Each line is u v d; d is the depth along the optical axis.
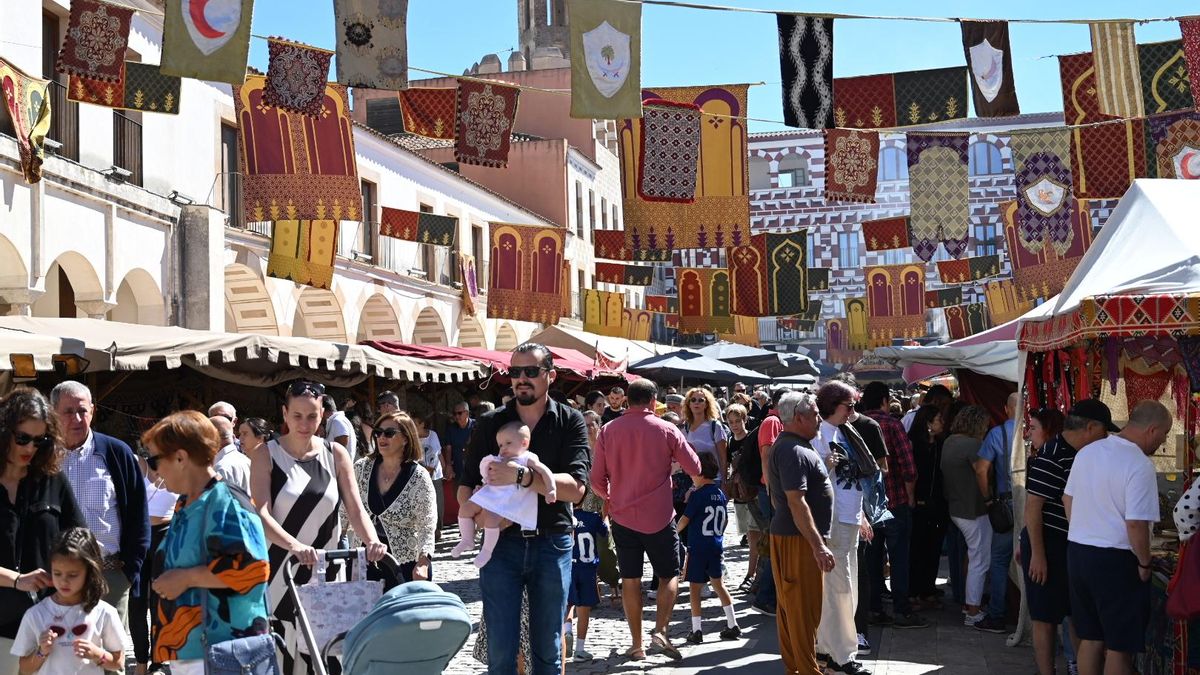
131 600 7.31
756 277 20.34
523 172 39.31
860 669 7.21
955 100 10.01
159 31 17.14
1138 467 5.78
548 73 43.34
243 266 20.38
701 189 13.37
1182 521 5.75
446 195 29.66
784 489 6.71
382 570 5.27
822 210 52.97
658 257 17.94
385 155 26.11
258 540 4.25
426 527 6.73
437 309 29.38
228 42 7.14
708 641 8.48
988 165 49.22
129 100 8.94
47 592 5.08
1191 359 7.07
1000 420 13.51
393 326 26.94
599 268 24.30
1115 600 5.79
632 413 7.83
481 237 32.06
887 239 21.48
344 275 24.17
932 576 9.70
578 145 43.09
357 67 7.82
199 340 10.55
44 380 11.27
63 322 10.76
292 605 5.18
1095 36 9.48
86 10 8.62
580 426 5.55
